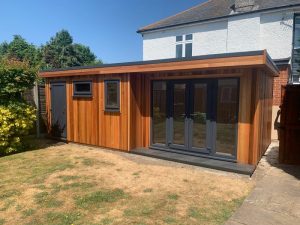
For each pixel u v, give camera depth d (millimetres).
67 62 40531
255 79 6273
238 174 6062
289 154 6996
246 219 3904
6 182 5469
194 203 4469
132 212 4102
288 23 12359
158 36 17219
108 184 5383
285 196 4789
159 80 8117
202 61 6246
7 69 7848
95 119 9023
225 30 14414
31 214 4020
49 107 10680
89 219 3859
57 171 6262
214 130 7039
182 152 7633
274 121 10852
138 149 8266
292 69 12484
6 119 7703
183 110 7641
